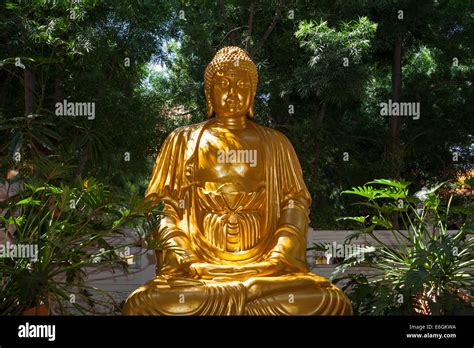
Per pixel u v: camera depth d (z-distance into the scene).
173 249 5.47
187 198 6.12
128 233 7.51
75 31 8.60
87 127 8.31
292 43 10.12
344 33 8.64
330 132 11.02
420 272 5.26
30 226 5.64
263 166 6.18
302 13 9.99
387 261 6.13
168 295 5.18
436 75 12.04
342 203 11.48
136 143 9.51
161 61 9.97
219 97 6.32
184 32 9.63
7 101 10.66
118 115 9.07
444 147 12.52
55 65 9.08
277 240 5.84
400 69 11.45
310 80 8.94
